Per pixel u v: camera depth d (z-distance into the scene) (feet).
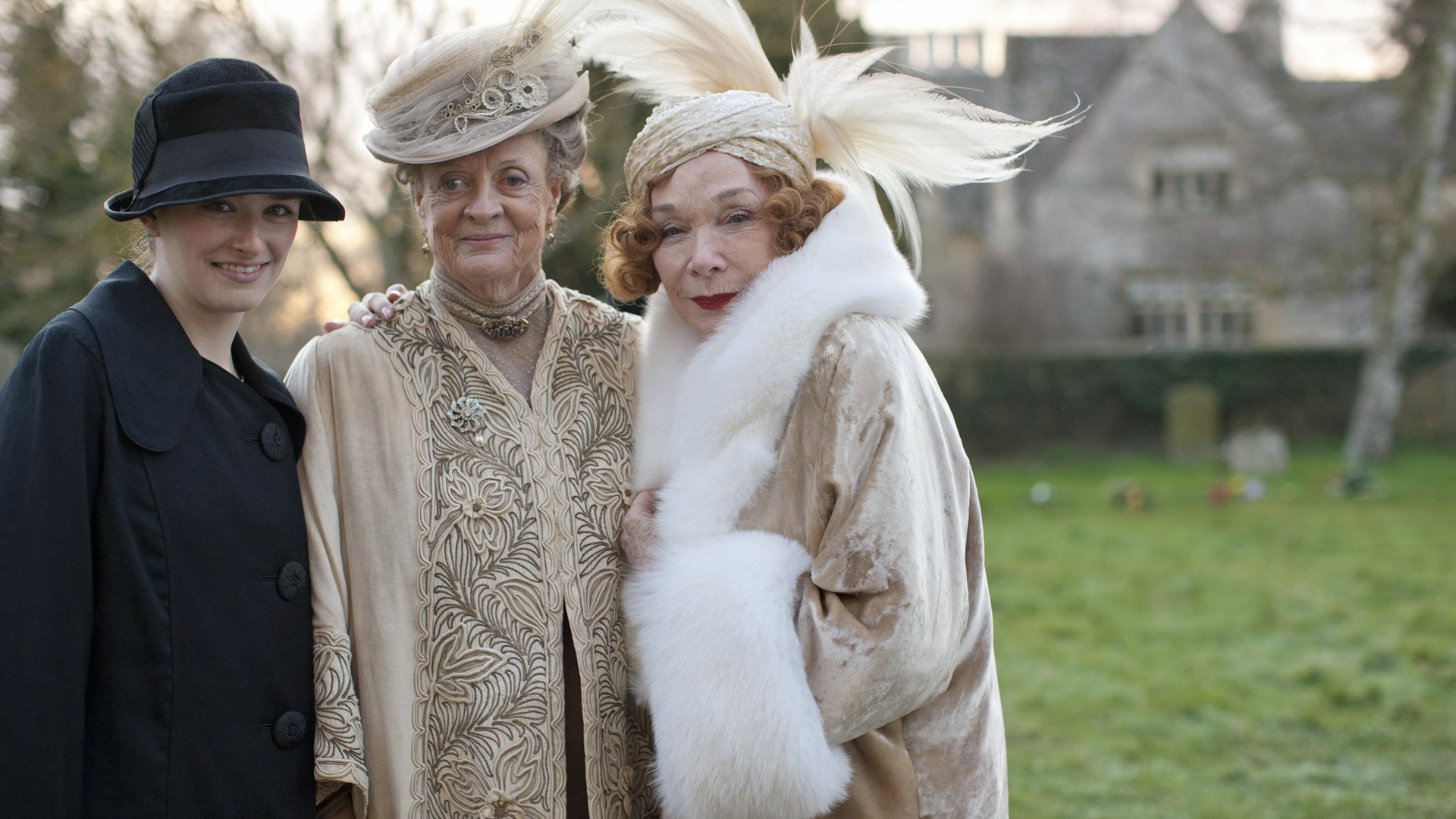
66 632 4.68
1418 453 55.01
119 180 26.45
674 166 5.84
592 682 6.02
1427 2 48.60
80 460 4.84
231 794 5.17
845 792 5.41
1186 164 73.05
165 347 5.28
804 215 5.90
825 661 5.23
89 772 4.86
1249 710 17.35
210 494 5.23
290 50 26.91
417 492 5.85
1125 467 55.01
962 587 5.73
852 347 5.56
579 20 6.15
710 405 5.75
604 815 6.00
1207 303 72.79
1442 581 26.12
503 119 5.76
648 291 6.34
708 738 5.20
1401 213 51.65
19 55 25.96
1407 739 15.80
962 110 6.16
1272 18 54.70
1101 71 74.54
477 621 5.82
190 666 5.07
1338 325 71.05
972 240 71.77
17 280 28.32
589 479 6.28
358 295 29.07
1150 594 25.89
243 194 5.11
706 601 5.35
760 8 21.48
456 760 5.75
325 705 5.52
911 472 5.41
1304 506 39.63
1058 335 69.72
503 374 6.29
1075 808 13.74
